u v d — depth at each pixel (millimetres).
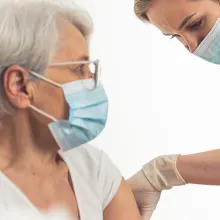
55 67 1149
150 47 2494
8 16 1077
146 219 1561
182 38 1688
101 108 1221
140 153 2506
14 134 1172
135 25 2480
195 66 2480
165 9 1552
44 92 1142
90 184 1313
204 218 2500
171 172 1530
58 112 1158
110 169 1402
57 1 1224
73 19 1231
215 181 1495
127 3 2484
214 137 2498
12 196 1090
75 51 1183
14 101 1114
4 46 1071
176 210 2510
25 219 1080
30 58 1094
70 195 1255
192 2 1542
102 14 2484
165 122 2502
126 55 2488
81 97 1177
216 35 1615
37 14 1104
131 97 2500
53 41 1111
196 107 2498
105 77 2490
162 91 2500
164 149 2500
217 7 1598
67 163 1301
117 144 2506
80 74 1211
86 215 1244
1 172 1119
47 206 1182
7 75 1097
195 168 1504
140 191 1560
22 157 1181
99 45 2486
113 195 1373
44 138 1196
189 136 2500
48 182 1224
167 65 2494
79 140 1206
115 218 1372
